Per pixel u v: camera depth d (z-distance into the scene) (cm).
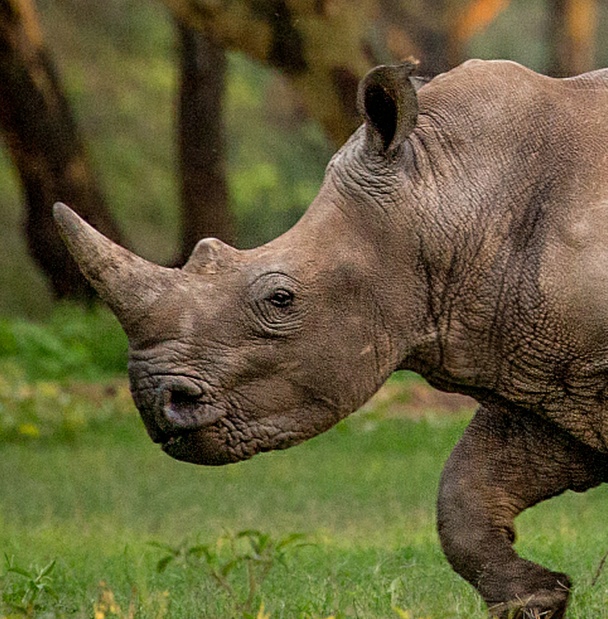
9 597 1888
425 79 1777
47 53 6044
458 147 1684
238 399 1638
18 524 2872
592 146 1683
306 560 2259
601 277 1623
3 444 4212
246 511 2995
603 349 1638
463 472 1778
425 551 2259
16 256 9050
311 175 10406
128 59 9894
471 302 1675
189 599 1902
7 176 9319
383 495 3212
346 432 4219
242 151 10275
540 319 1652
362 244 1661
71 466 3781
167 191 9806
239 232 9631
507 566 1747
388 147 1662
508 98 1702
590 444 1700
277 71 4934
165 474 3631
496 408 1755
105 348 5447
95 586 2042
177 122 6388
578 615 1812
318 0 4759
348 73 4816
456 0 8081
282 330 1636
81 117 9731
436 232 1666
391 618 1723
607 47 10450
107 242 1630
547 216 1666
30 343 5325
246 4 4722
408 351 1691
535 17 10838
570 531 2533
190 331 1625
